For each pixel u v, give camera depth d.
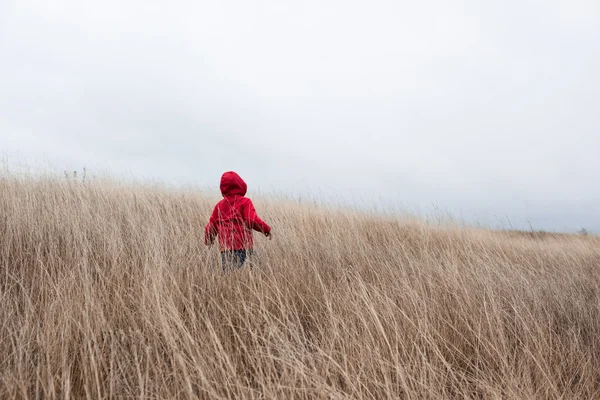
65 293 2.76
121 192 6.25
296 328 2.53
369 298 3.03
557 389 2.28
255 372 2.16
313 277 3.69
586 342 2.97
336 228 6.08
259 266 3.75
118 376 2.01
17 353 2.08
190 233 4.80
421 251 5.45
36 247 3.66
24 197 4.93
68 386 1.75
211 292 3.07
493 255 5.78
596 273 5.08
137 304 2.73
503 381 2.22
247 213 3.72
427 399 2.09
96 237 4.20
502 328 2.78
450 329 2.88
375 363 2.29
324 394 1.92
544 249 6.95
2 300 2.62
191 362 2.13
